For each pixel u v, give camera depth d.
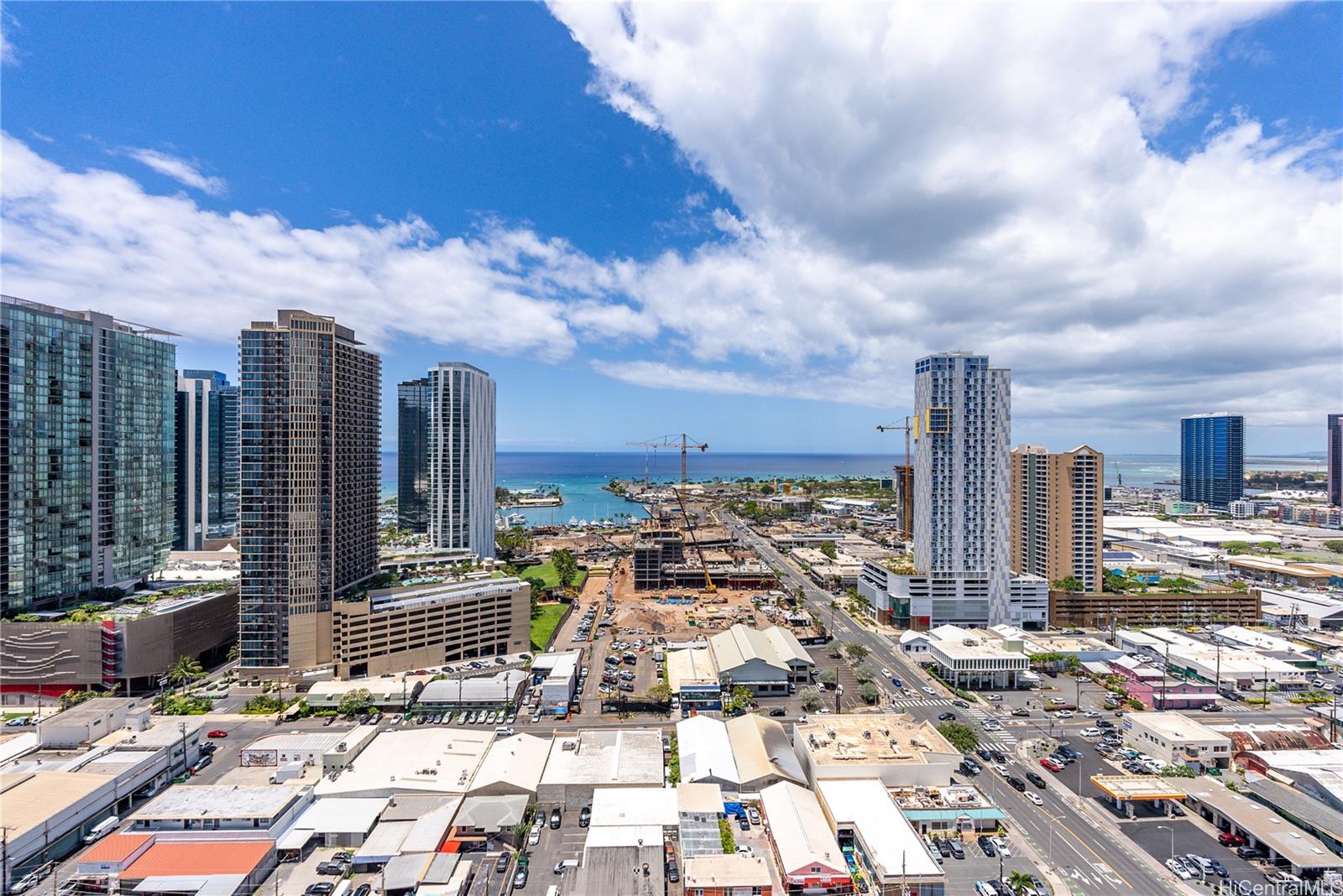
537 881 119.31
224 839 126.12
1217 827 136.12
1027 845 130.25
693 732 168.75
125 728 175.38
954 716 196.38
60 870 121.06
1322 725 188.12
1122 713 189.75
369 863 122.81
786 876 116.56
